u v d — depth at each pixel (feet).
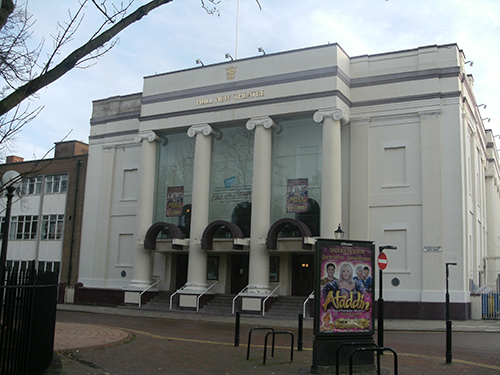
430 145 90.02
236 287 105.50
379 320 47.73
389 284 89.35
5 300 25.80
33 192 133.90
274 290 93.76
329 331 37.17
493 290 115.75
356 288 38.81
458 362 42.52
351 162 95.66
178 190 111.14
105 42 24.57
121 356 43.62
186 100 106.42
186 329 68.08
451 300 84.12
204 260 100.12
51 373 33.37
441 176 88.48
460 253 85.25
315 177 97.60
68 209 126.62
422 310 85.20
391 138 93.76
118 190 119.75
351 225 93.66
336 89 92.07
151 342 52.75
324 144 91.61
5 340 25.61
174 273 111.34
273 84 97.76
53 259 126.31
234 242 95.25
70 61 23.63
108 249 118.01
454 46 91.40
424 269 86.69
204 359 43.32
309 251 92.58
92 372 36.63
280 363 41.50
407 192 90.99
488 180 142.41
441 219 86.94
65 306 106.63
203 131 103.30
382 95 95.20
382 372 37.50
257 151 97.04
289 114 96.12
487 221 139.54
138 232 107.14
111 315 88.74
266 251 93.76
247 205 102.73
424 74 92.27
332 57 93.50
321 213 89.97
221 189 105.91
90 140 126.21
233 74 102.22
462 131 91.15
